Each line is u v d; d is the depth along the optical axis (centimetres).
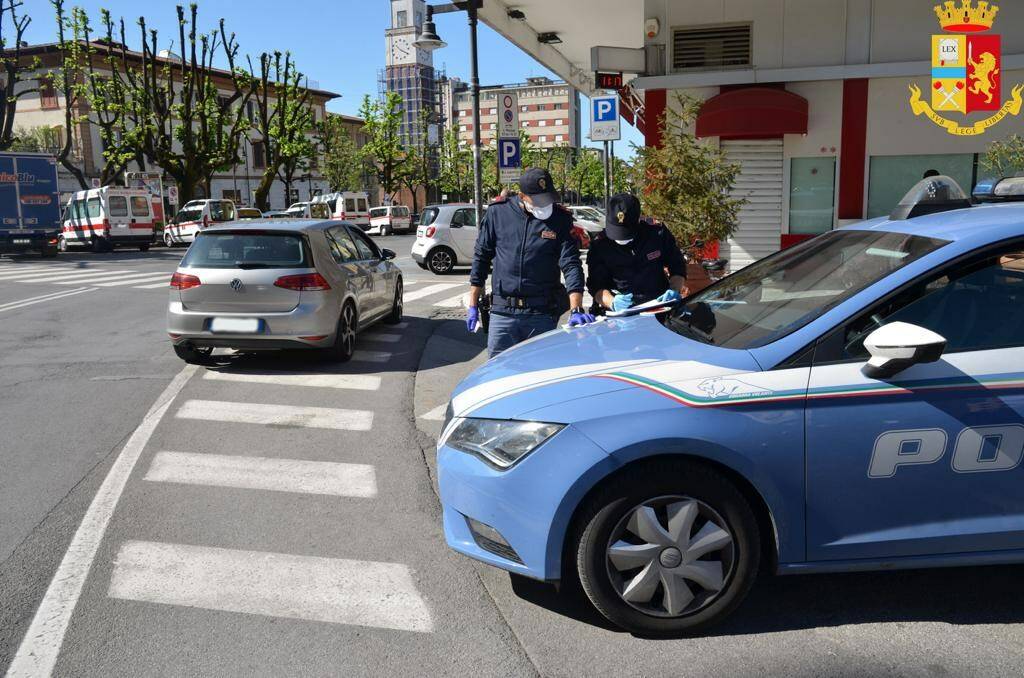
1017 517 304
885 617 323
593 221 2916
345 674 290
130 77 4150
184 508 454
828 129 1230
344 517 441
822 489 299
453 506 326
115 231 3288
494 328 523
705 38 1255
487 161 6756
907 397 296
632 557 301
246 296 808
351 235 995
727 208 938
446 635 316
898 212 389
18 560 387
